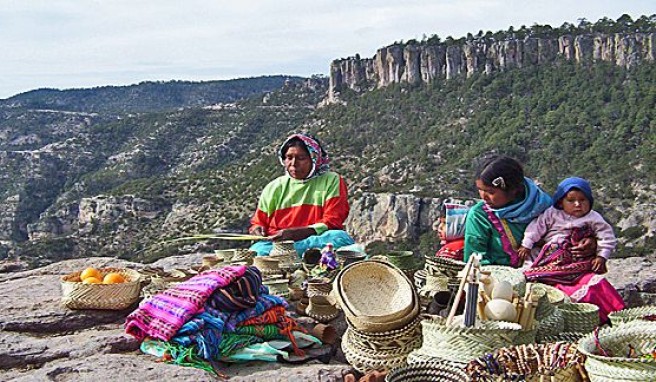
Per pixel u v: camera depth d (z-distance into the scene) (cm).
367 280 398
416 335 367
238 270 414
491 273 396
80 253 5894
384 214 5184
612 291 443
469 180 5131
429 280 448
